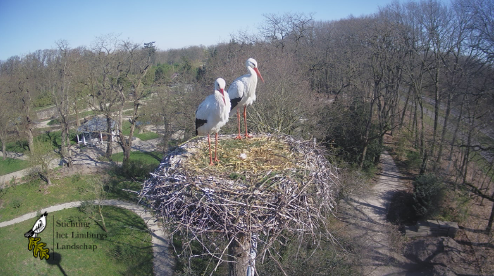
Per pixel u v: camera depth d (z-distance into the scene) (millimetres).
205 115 6230
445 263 12953
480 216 16422
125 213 19047
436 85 19078
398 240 14641
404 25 20031
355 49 23344
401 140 24922
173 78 36688
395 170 22047
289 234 6867
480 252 13695
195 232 4750
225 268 12148
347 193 15953
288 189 5086
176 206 5234
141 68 26672
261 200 4898
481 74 15938
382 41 19391
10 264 15078
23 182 23250
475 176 19516
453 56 19859
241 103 7879
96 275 14234
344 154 20906
